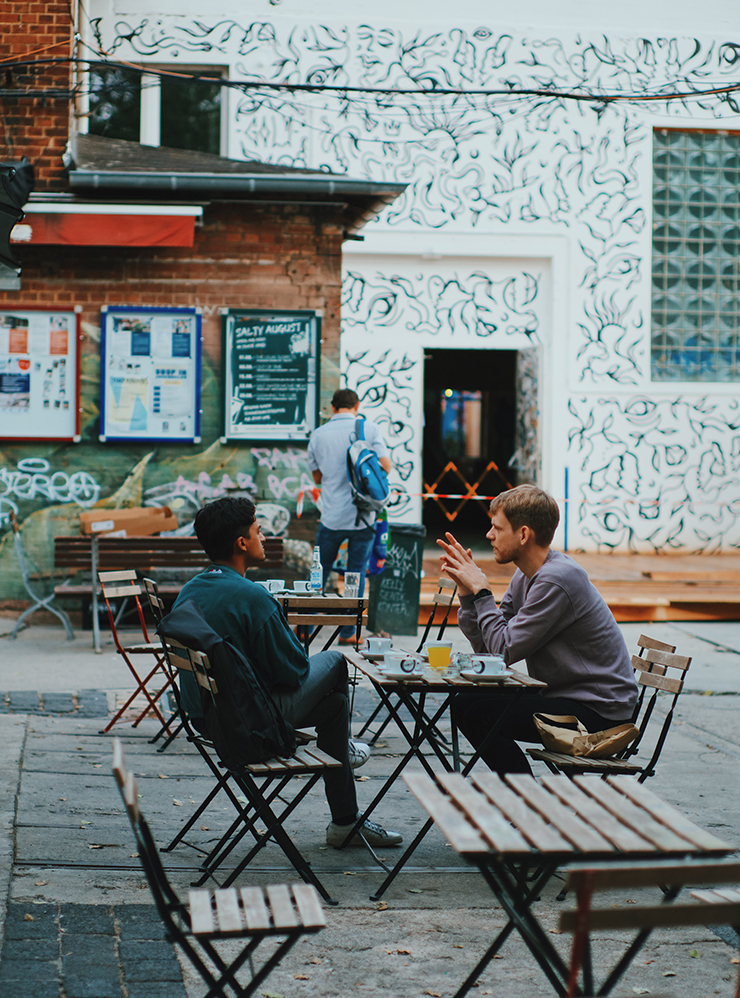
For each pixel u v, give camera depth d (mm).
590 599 4797
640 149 14484
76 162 10297
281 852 4785
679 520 14625
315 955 3746
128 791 2666
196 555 9633
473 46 14219
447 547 5051
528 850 2570
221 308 10430
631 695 4801
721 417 14680
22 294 10203
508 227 14344
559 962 3041
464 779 3150
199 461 10484
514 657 4758
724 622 11312
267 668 4426
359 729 7031
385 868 4602
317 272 10531
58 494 10352
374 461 9219
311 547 10594
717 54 14570
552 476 14445
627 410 14555
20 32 10133
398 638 9914
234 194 10344
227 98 14047
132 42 13875
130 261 10320
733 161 14781
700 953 3893
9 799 5195
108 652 9070
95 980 3400
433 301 14367
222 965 2883
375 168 14180
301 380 10547
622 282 14523
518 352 15156
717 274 14836
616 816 2947
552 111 14352
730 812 5504
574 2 14352
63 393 10305
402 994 3477
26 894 4082
